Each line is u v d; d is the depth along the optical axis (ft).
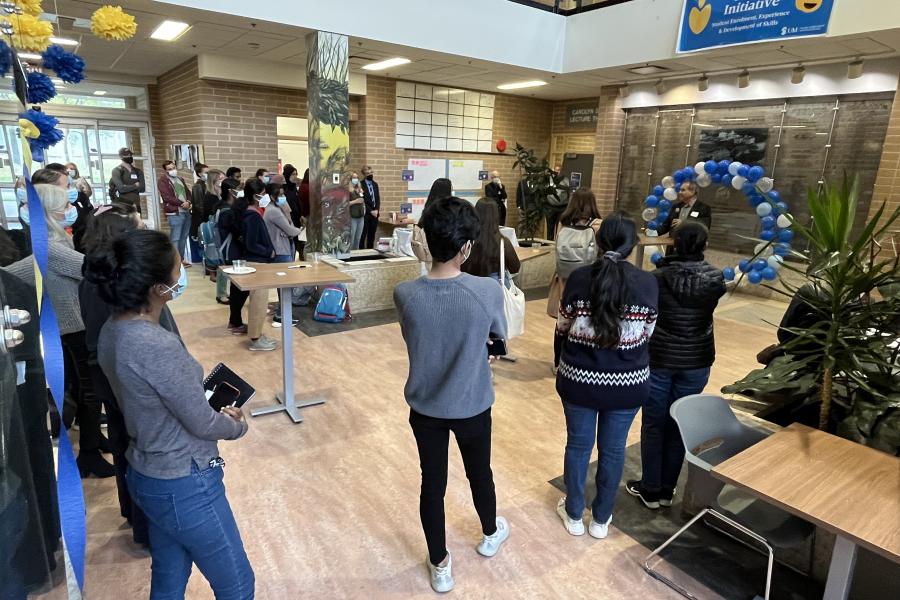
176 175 24.02
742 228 22.54
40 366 4.44
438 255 5.42
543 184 27.84
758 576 6.78
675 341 7.40
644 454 8.02
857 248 6.45
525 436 10.18
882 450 6.64
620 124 26.63
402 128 28.17
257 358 13.57
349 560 6.84
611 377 6.40
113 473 8.49
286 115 25.14
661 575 6.72
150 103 28.37
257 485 8.36
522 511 7.92
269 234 14.84
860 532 4.52
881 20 14.05
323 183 17.71
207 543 4.50
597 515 7.29
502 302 5.75
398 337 15.43
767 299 21.49
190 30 17.07
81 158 27.48
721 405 7.02
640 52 19.54
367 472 8.78
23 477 3.93
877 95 18.48
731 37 16.84
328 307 16.65
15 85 4.63
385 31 17.49
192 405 4.15
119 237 4.12
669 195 14.75
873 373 6.97
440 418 5.66
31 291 4.36
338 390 11.85
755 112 21.79
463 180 31.53
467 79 26.43
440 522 6.13
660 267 7.53
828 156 19.98
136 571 6.58
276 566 6.70
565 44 22.03
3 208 4.21
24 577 3.90
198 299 18.79
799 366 7.11
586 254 11.65
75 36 17.69
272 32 17.01
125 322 4.16
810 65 19.76
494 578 6.61
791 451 5.85
